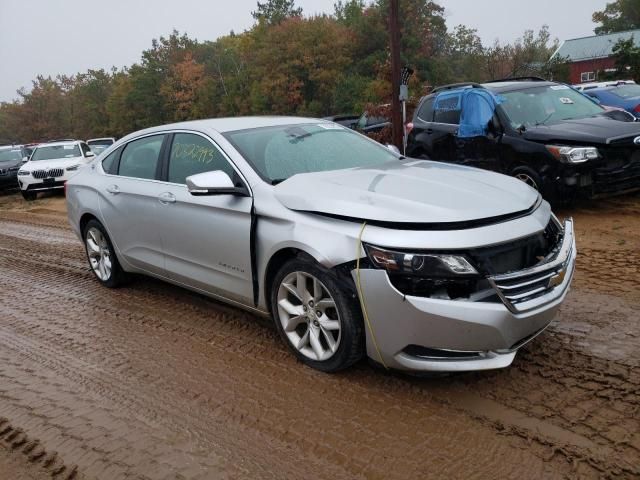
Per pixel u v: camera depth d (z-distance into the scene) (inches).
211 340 173.8
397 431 120.0
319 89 1897.1
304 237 138.6
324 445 117.1
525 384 134.8
